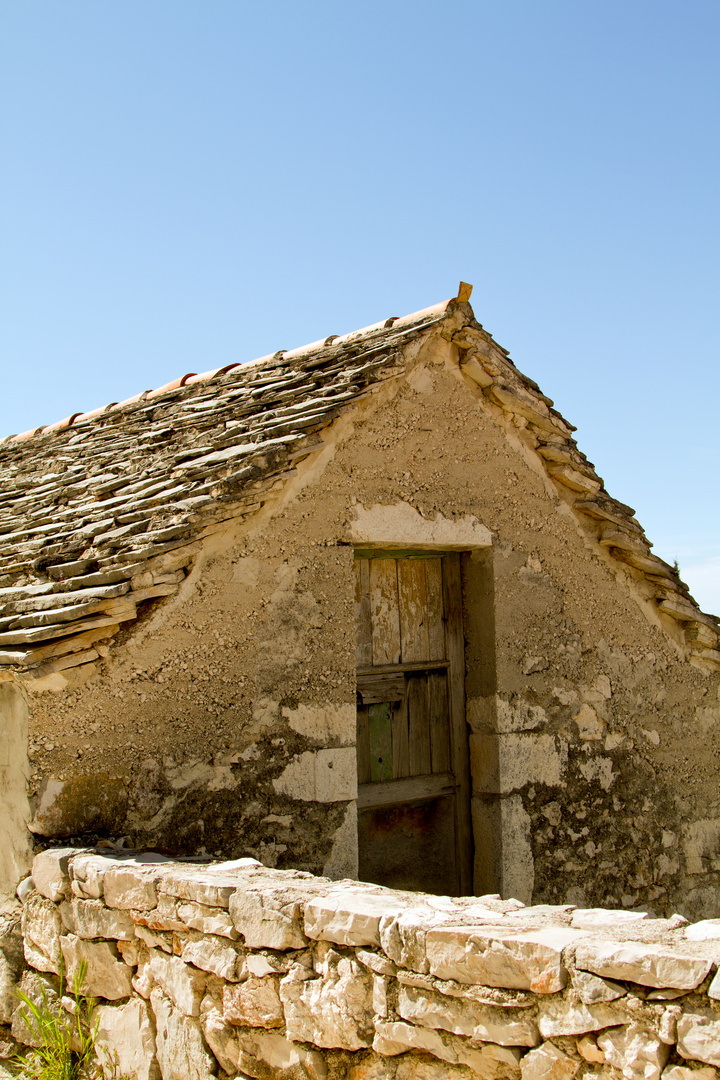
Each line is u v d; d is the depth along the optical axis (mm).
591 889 5820
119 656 4113
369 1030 2766
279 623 4668
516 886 5449
